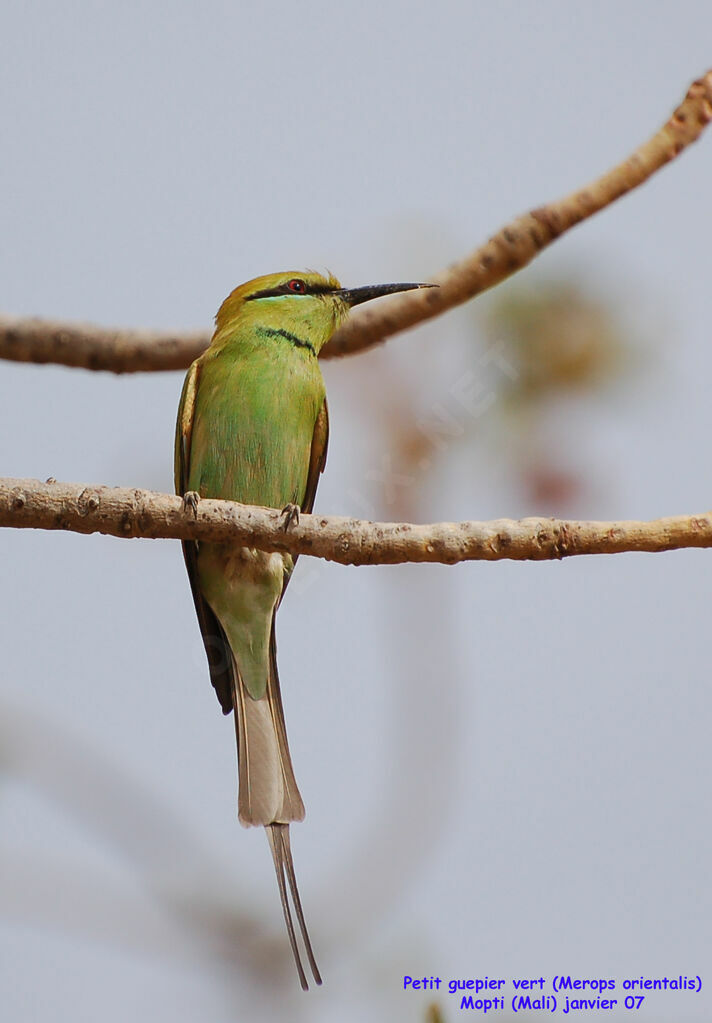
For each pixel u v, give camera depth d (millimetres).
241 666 10258
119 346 10875
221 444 10891
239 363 10891
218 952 7324
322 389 11141
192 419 10930
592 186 9523
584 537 7457
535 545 7465
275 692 10266
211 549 10180
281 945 7320
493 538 7469
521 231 9547
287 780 9688
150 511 7629
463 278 9875
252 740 9984
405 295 10695
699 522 7438
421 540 7492
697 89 9312
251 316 11008
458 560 7566
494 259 9711
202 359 10922
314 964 7328
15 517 7504
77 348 10773
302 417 11070
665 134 9320
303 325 11039
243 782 9703
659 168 9359
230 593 10211
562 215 9461
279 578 10234
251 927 7430
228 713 10602
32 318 10719
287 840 9305
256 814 9461
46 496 7508
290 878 7676
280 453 10977
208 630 10672
